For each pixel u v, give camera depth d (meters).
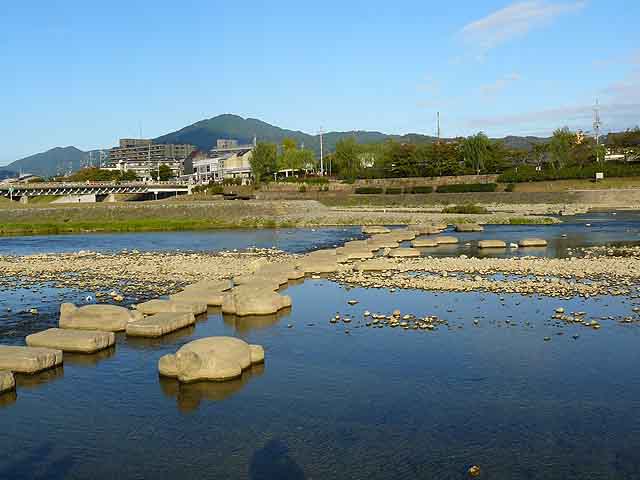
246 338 22.33
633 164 117.50
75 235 71.31
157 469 12.95
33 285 34.81
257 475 12.60
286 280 33.22
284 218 80.75
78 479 12.62
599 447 13.55
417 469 12.73
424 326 23.30
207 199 120.19
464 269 36.03
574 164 126.38
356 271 36.97
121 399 16.83
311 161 176.25
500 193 103.44
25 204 101.94
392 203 107.81
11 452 13.89
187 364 17.92
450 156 129.50
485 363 19.05
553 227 63.44
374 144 173.62
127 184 135.00
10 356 19.03
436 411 15.57
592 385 17.11
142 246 56.88
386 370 18.61
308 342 21.67
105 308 23.97
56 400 16.86
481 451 13.46
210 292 28.30
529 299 27.67
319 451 13.58
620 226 62.47
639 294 28.08
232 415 15.58
